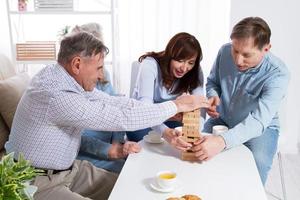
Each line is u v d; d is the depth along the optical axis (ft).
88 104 4.39
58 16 9.76
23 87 7.04
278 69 5.60
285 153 9.69
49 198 4.41
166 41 9.44
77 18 9.77
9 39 9.52
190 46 5.97
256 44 5.13
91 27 7.22
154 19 9.34
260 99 5.42
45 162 4.59
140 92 6.23
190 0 9.14
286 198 7.52
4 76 7.23
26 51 8.92
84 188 5.02
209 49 9.36
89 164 5.30
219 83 6.67
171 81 6.49
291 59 8.89
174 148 5.01
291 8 8.57
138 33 9.48
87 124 4.42
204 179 4.03
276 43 8.85
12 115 6.55
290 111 9.31
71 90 4.42
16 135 4.67
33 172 2.77
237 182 3.96
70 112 4.32
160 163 4.48
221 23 9.21
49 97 4.33
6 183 2.48
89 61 4.46
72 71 4.51
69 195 4.45
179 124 6.19
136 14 9.35
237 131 4.91
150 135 5.27
